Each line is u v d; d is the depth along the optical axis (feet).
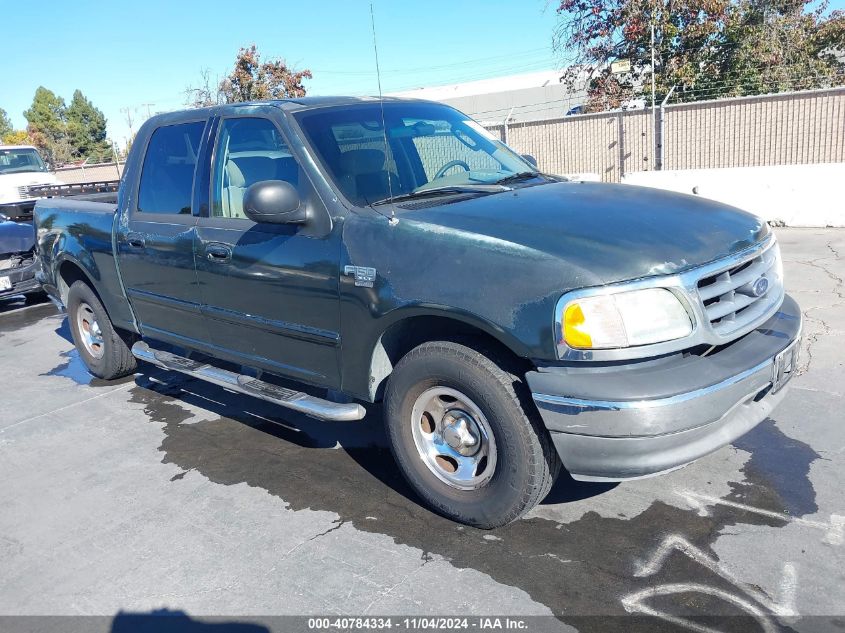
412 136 13.43
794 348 10.43
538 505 11.47
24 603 10.03
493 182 12.92
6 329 27.32
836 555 9.63
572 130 59.06
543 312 9.11
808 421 13.55
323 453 14.08
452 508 10.84
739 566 9.55
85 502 12.80
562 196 11.55
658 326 9.00
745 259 10.08
